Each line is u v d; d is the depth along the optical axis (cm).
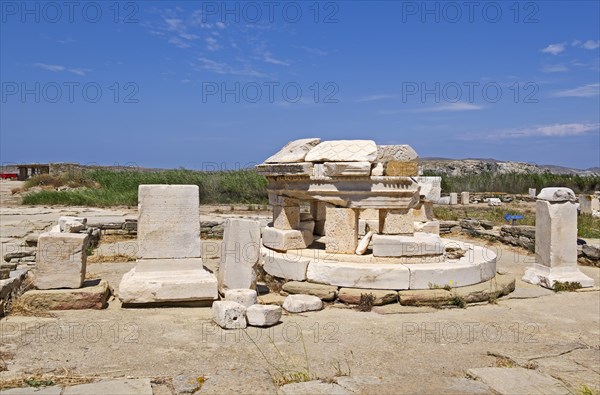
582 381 488
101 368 495
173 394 442
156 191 757
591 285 930
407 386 468
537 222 980
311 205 1074
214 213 2159
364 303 757
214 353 545
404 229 864
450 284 804
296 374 487
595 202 2428
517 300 838
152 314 693
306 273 822
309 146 923
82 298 702
